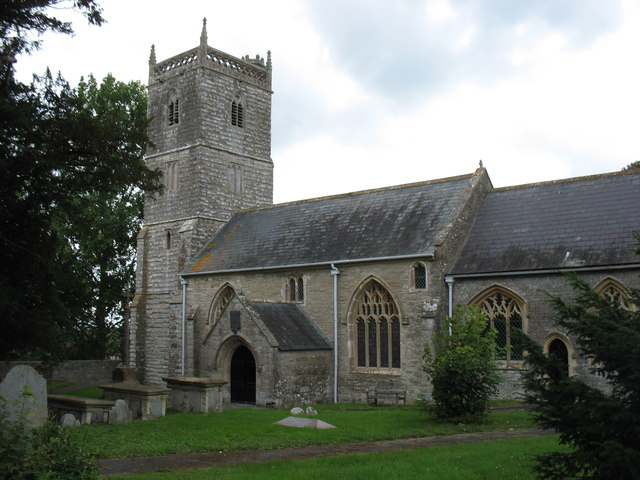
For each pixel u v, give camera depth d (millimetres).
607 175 32500
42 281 22578
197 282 41031
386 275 32781
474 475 13641
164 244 45812
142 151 22969
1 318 20438
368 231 35750
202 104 45531
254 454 17234
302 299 36219
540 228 31359
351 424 22688
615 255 27500
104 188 21859
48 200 21062
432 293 31094
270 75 50594
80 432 19609
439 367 23531
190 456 16875
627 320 10844
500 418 23875
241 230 43438
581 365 27703
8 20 19359
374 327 33531
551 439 18578
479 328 23906
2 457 10391
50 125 19688
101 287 54719
